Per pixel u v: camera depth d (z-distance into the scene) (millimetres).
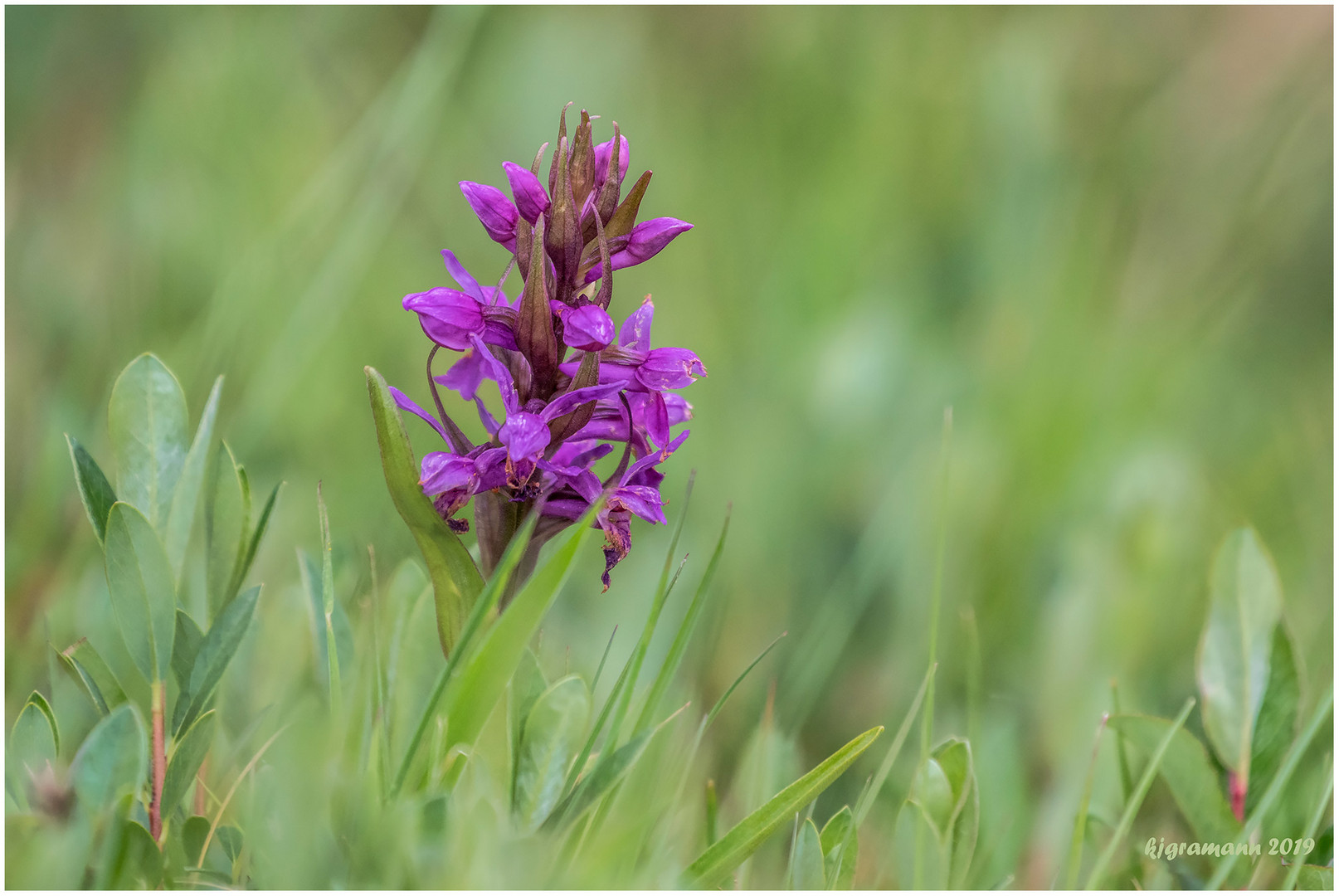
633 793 839
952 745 845
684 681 919
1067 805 890
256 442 947
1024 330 1218
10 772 818
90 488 828
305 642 860
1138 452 1038
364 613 843
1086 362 1182
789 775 874
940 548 834
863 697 943
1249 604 864
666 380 833
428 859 805
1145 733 857
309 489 962
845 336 1211
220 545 838
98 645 872
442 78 1087
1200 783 854
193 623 828
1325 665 936
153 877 808
